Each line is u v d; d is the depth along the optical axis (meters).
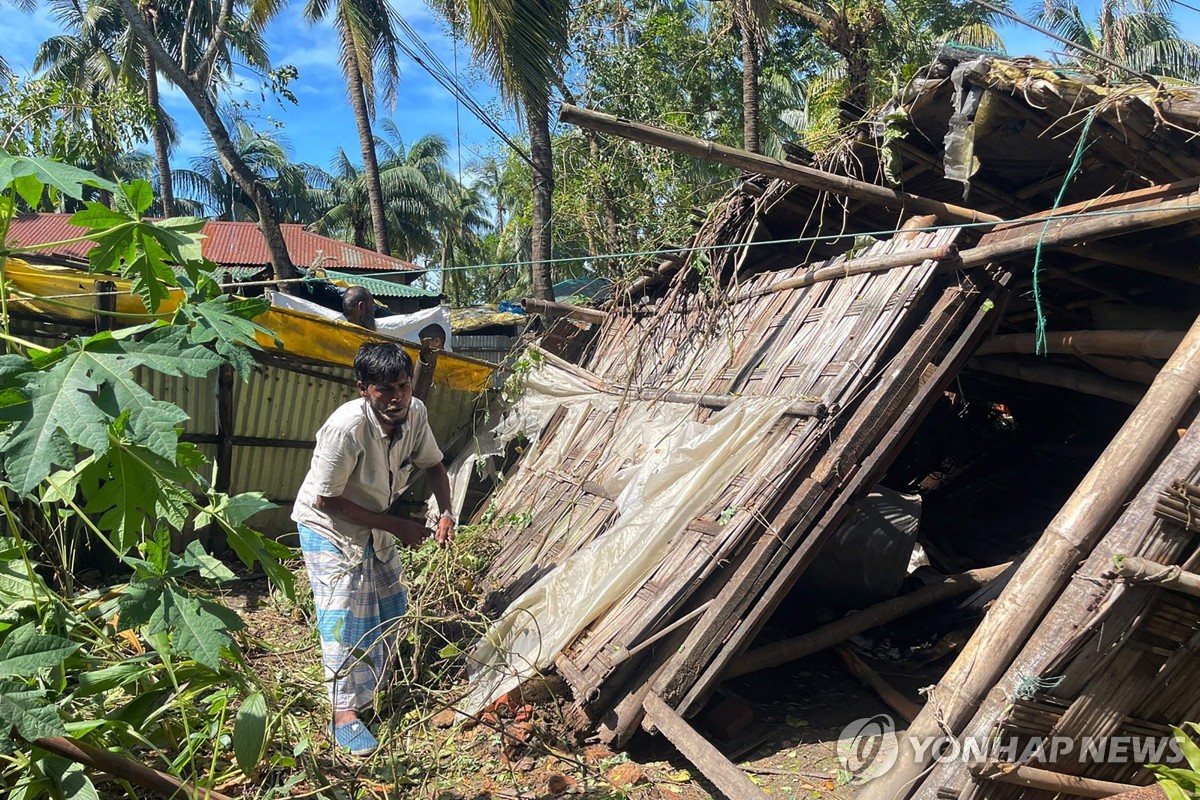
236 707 3.18
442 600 4.72
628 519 4.34
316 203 32.88
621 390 6.26
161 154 23.72
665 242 7.26
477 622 4.48
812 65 14.74
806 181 4.47
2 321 2.48
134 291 2.69
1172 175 3.58
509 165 14.91
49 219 15.77
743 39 11.68
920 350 3.96
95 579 5.45
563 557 4.82
